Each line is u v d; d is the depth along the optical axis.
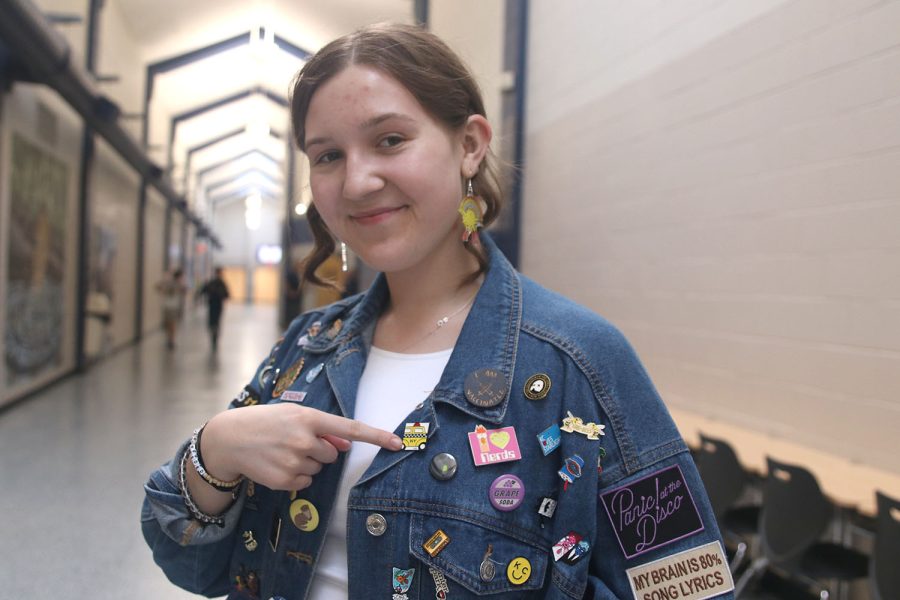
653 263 3.74
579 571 0.58
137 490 3.40
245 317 20.25
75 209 7.07
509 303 0.69
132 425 4.83
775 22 2.82
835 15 2.52
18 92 5.13
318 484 0.68
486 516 0.59
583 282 4.57
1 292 4.93
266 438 0.64
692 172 3.40
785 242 2.76
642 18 3.87
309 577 0.67
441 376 0.66
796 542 2.12
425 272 0.74
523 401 0.63
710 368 3.24
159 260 14.58
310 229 0.88
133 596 2.33
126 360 8.80
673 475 0.63
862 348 2.39
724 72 3.15
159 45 9.81
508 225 5.52
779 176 2.79
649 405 0.65
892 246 2.28
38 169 5.73
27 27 3.87
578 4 4.68
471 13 5.43
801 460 2.46
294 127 0.73
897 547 1.80
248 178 27.00
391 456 0.63
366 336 0.78
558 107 4.97
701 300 3.32
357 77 0.63
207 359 9.25
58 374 6.60
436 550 0.59
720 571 0.61
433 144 0.65
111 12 8.00
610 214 4.23
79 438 4.39
